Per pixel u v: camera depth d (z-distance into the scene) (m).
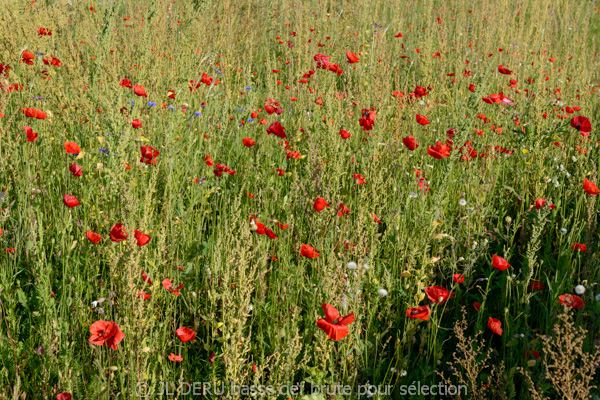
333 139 3.53
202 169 3.94
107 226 2.72
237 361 2.06
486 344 2.71
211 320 2.32
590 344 2.43
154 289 2.31
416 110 4.70
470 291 3.07
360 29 7.95
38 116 3.32
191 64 5.03
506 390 2.27
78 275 2.54
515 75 6.04
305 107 4.97
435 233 3.17
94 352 2.22
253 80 6.70
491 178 3.80
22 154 3.49
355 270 2.42
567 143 4.60
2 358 2.17
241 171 4.06
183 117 4.44
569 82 6.01
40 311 2.43
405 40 8.99
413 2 11.67
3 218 2.73
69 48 4.73
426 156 4.19
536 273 2.92
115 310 2.45
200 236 3.19
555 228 3.45
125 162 2.97
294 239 3.15
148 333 2.36
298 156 3.83
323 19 7.73
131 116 3.98
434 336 2.39
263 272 2.67
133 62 5.16
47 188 3.31
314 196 3.26
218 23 6.97
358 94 4.87
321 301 2.53
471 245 3.08
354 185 3.73
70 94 4.21
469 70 6.47
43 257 2.54
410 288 2.71
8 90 3.76
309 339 2.50
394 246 2.95
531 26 8.45
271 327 2.56
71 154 3.41
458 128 2.90
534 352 2.32
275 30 8.38
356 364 2.31
